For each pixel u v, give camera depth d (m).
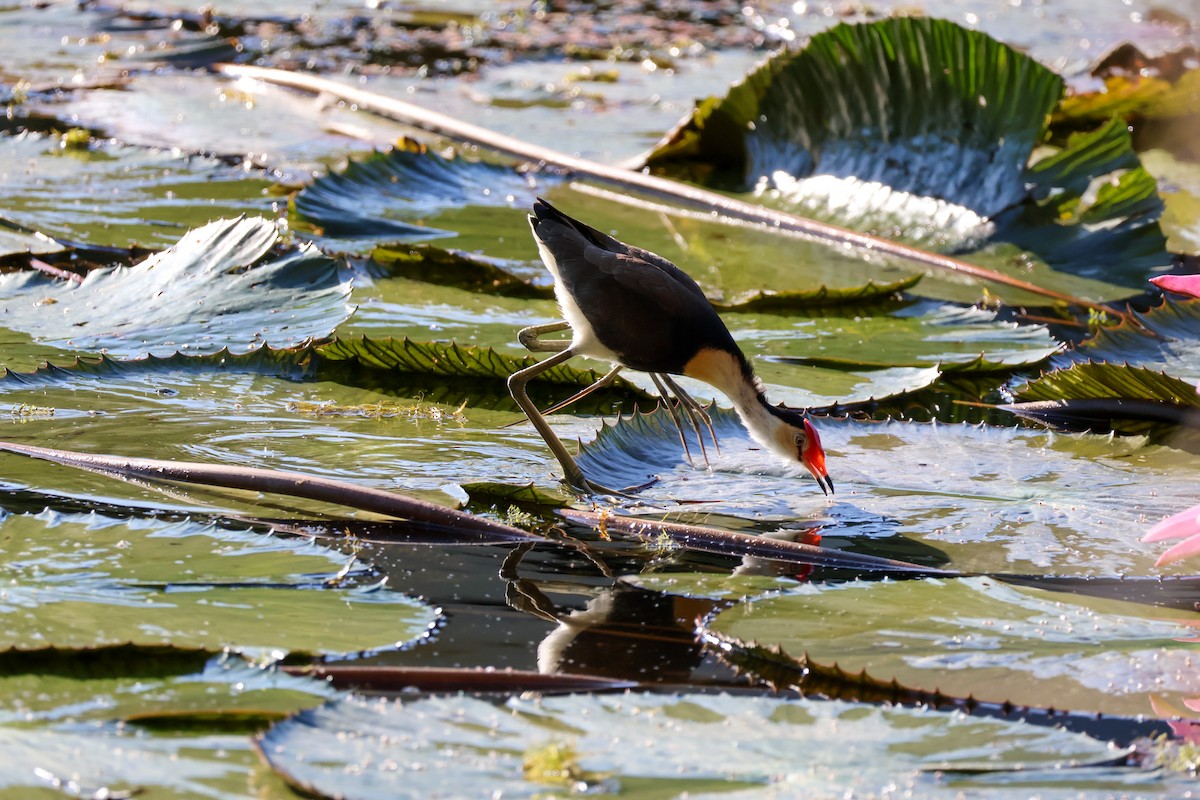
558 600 7.45
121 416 9.79
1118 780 5.53
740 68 24.33
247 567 7.24
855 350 12.05
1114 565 7.94
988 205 15.62
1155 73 20.92
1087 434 10.27
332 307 11.30
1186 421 10.66
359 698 5.95
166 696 5.94
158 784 5.30
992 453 9.87
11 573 6.91
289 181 16.52
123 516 8.06
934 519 8.64
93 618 6.51
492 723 5.82
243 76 21.73
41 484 8.45
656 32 26.89
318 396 10.58
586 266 9.39
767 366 11.57
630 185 17.12
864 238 15.39
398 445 9.64
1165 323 12.06
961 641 6.85
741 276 14.21
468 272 13.66
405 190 16.06
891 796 5.32
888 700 6.40
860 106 16.84
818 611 7.17
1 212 14.39
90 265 13.15
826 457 9.72
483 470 9.27
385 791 5.20
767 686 6.55
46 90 20.11
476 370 11.05
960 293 13.99
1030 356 11.98
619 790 5.29
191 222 14.70
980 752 5.73
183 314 11.44
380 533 8.18
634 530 8.48
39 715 5.73
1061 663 6.64
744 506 8.90
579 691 6.30
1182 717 6.18
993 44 15.83
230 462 9.05
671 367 9.43
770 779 5.43
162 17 25.47
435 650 6.75
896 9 28.73
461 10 28.02
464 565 7.85
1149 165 18.84
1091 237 15.02
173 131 18.58
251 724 5.79
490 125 19.77
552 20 27.69
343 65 22.88
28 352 10.77
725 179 17.88
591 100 21.77
